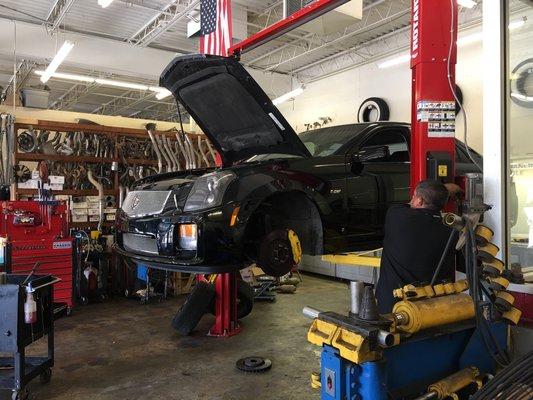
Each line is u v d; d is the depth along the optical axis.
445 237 2.00
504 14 2.04
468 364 1.72
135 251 3.23
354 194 3.36
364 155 3.11
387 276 2.07
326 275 6.82
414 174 2.34
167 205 2.95
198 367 3.20
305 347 3.62
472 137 7.09
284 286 5.75
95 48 9.15
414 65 2.30
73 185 5.58
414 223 2.02
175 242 2.78
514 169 2.45
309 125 10.23
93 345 3.70
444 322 1.59
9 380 2.67
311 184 3.09
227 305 3.94
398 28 8.44
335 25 4.52
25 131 5.46
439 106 2.26
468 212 1.77
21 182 5.21
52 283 2.91
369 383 1.38
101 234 5.57
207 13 4.80
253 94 2.96
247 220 2.75
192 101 3.51
